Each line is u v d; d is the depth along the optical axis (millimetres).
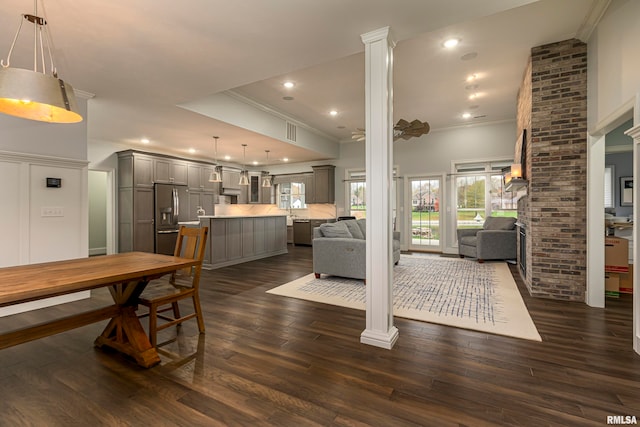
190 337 2588
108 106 4250
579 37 3371
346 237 4883
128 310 2312
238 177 9156
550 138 3574
